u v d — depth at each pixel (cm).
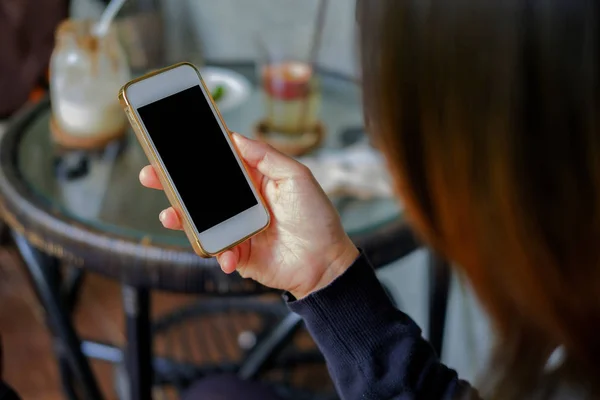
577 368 37
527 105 31
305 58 118
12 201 96
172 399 141
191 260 85
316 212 62
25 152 108
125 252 86
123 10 183
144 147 61
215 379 95
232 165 62
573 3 29
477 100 32
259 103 125
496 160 32
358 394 56
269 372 150
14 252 140
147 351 96
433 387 55
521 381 39
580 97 30
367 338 57
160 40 186
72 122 107
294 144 107
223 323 166
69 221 91
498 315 39
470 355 49
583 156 31
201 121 62
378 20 34
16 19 160
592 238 32
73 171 102
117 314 170
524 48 30
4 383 68
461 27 31
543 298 35
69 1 164
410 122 35
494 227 34
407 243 91
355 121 119
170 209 63
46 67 164
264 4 169
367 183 99
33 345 160
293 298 60
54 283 106
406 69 34
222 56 189
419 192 38
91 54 105
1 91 162
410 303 160
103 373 151
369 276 59
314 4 157
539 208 32
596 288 34
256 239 65
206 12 186
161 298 175
